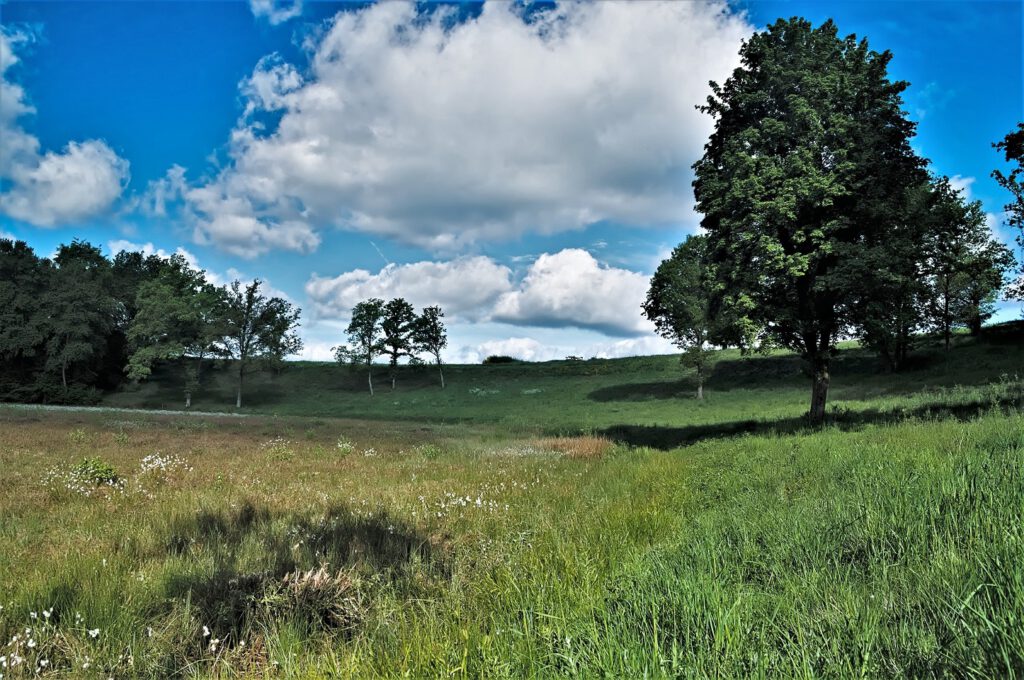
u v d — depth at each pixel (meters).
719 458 13.48
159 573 5.94
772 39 21.66
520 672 3.06
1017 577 2.81
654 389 60.78
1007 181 18.39
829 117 19.44
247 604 4.98
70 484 11.91
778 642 2.98
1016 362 38.56
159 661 4.25
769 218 19.55
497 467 16.70
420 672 3.20
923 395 27.62
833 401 34.84
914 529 4.30
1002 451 7.00
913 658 2.54
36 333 64.44
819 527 5.06
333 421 41.81
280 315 71.38
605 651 2.85
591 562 5.40
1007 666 2.23
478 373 90.31
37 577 5.81
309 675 3.42
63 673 4.07
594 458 18.92
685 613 3.27
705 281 21.95
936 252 20.66
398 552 6.81
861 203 19.16
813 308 20.20
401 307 82.00
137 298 69.69
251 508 9.57
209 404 70.75
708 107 23.28
